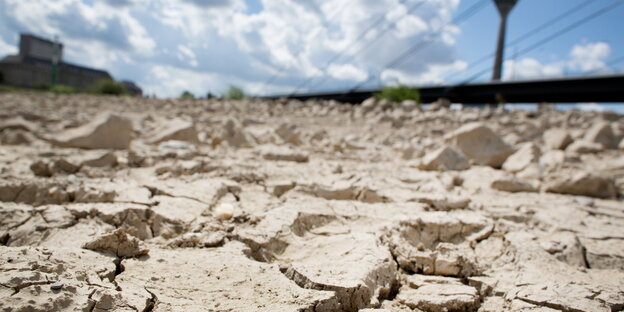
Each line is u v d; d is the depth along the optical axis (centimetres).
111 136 726
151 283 229
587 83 2347
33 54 9175
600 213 471
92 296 195
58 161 502
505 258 323
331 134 1236
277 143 922
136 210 342
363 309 224
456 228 357
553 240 353
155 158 624
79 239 286
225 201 419
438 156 688
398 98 2195
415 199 454
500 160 773
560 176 590
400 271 296
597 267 334
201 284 234
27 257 222
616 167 761
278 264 276
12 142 736
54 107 1647
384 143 1062
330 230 359
